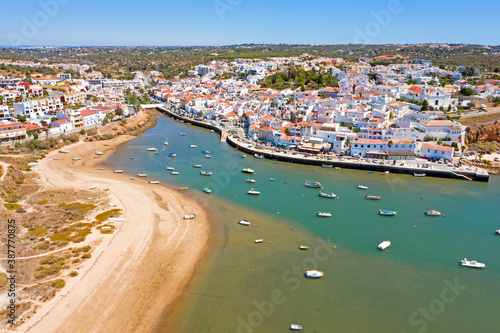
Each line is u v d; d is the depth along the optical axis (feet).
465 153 545.44
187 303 229.66
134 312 221.66
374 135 555.69
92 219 334.85
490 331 207.21
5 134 571.28
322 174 485.56
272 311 221.66
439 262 276.00
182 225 333.01
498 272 263.70
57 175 465.06
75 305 223.71
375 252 289.53
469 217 353.51
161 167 520.42
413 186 439.22
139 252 283.79
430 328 208.64
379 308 224.53
